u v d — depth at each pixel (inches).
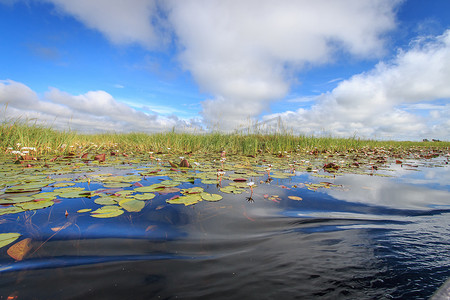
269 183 145.1
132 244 60.2
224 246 60.9
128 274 47.1
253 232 70.4
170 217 80.5
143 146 358.0
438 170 213.2
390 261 54.3
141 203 92.7
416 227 76.0
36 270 47.2
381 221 81.8
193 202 97.0
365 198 112.9
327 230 72.7
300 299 41.2
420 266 52.1
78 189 112.8
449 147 627.8
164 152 319.9
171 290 42.8
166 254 55.7
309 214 88.1
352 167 230.4
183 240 63.5
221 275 48.1
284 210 92.2
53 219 75.9
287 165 224.1
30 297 39.4
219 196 107.1
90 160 225.3
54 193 104.2
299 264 52.7
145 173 158.1
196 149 352.8
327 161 275.0
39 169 166.9
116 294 41.1
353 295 42.6
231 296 41.8
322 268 51.3
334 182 152.5
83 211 83.7
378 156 350.3
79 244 59.2
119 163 212.1
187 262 52.5
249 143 364.2
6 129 259.1
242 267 51.1
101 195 104.5
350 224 78.4
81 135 412.5
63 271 47.3
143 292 41.9
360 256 56.6
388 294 42.8
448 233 71.0
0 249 55.1
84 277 45.6
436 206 100.8
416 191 128.7
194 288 43.6
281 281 46.4
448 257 56.1
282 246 61.6
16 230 66.7
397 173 193.0
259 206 96.3
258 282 46.1
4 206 85.7
